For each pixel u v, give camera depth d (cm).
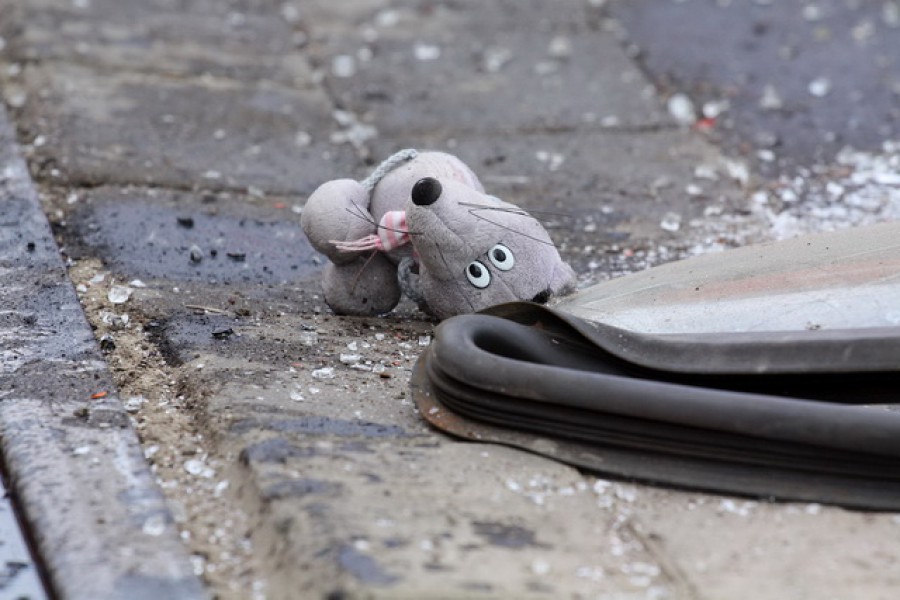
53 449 844
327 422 883
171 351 1017
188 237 1287
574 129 1655
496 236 978
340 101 1712
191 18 1969
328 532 724
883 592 704
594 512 783
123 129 1538
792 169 1537
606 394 806
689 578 714
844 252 996
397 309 1140
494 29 1994
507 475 812
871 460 792
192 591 713
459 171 1058
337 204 1023
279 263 1255
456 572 698
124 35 1856
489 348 881
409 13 2055
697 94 1759
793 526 775
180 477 839
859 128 1650
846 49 1906
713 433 803
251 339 1034
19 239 1202
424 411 886
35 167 1418
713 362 863
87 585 713
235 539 773
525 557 723
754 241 1338
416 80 1795
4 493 850
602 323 900
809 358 851
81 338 1015
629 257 1301
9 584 759
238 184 1434
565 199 1448
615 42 1947
